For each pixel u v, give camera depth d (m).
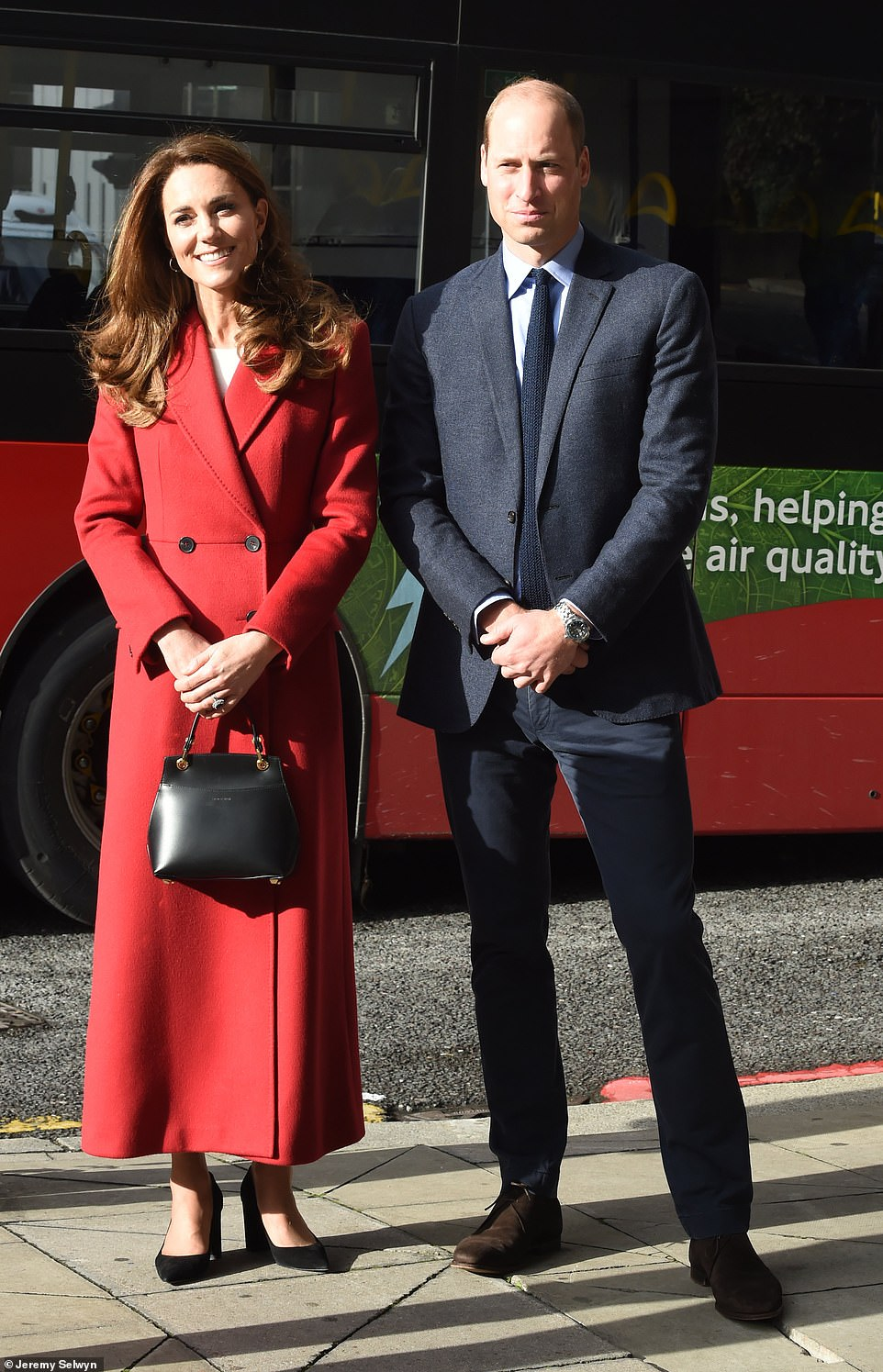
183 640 3.40
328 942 3.53
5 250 6.29
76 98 6.30
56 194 6.31
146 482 3.53
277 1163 3.42
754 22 6.98
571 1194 4.01
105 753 6.66
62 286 6.33
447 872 7.75
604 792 3.53
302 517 3.57
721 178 6.98
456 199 6.66
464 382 3.60
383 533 6.68
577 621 3.38
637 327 3.50
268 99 6.47
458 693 3.61
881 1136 4.46
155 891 3.45
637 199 6.90
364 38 6.53
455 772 3.67
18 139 6.27
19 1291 3.35
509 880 3.64
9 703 6.52
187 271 3.46
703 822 7.08
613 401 3.51
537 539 3.53
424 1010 5.70
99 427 3.60
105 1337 3.15
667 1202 3.95
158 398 3.46
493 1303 3.36
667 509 3.43
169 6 6.34
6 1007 5.65
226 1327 3.21
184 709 3.47
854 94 7.09
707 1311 3.35
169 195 3.43
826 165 7.08
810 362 7.11
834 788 7.21
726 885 7.58
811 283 7.10
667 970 3.47
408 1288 3.43
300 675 3.51
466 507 3.61
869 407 7.18
